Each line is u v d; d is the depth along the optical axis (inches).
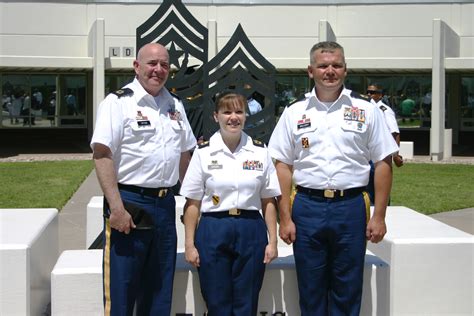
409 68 862.5
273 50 930.7
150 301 175.2
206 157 175.9
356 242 175.3
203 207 177.2
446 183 588.4
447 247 199.3
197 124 332.8
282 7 925.8
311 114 175.8
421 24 918.4
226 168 174.7
